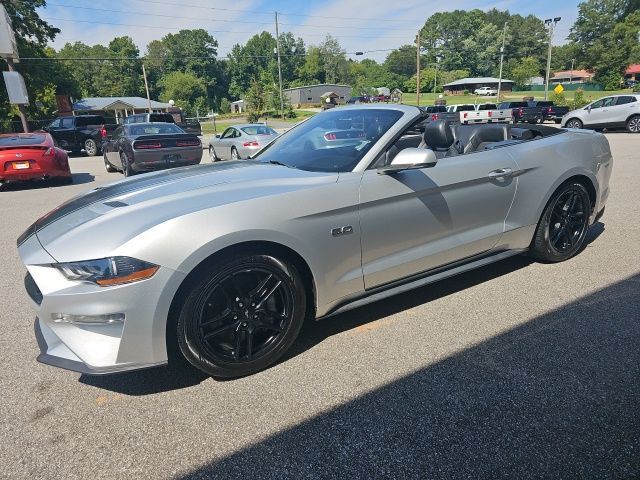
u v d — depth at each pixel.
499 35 115.81
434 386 2.30
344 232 2.57
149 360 2.16
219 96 114.69
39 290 2.20
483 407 2.12
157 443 1.98
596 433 1.93
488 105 29.77
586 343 2.62
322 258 2.52
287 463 1.84
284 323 2.51
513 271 3.78
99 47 101.56
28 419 2.16
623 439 1.89
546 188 3.52
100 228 2.20
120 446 1.97
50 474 1.82
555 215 3.75
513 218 3.41
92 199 2.67
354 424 2.05
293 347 2.74
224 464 1.85
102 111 64.50
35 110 35.84
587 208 3.90
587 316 2.95
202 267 2.21
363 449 1.89
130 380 2.46
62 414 2.19
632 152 11.95
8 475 1.81
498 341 2.70
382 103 3.39
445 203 2.97
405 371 2.44
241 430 2.04
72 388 2.41
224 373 2.38
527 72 98.56
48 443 2.00
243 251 2.30
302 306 2.55
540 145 3.58
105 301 2.06
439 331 2.85
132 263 2.06
